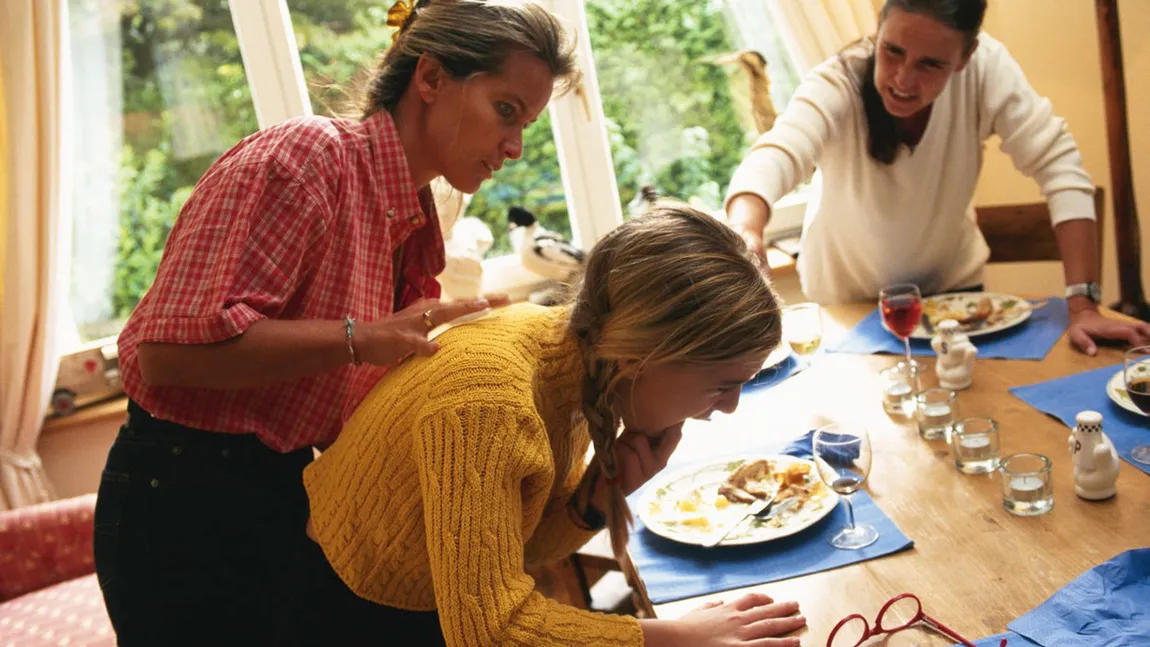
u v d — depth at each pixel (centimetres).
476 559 100
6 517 237
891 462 157
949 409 161
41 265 278
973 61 213
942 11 185
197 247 128
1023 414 165
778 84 341
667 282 107
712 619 115
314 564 127
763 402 189
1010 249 247
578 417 123
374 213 144
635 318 108
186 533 140
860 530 137
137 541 139
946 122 213
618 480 125
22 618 220
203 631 143
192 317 124
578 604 242
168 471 139
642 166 339
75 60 294
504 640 100
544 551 140
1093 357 182
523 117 143
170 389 136
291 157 133
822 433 136
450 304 125
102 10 293
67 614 220
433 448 104
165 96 302
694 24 330
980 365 188
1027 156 215
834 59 217
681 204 116
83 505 243
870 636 115
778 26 332
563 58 143
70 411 294
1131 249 259
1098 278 204
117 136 301
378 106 148
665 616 127
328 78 162
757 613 118
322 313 140
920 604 116
